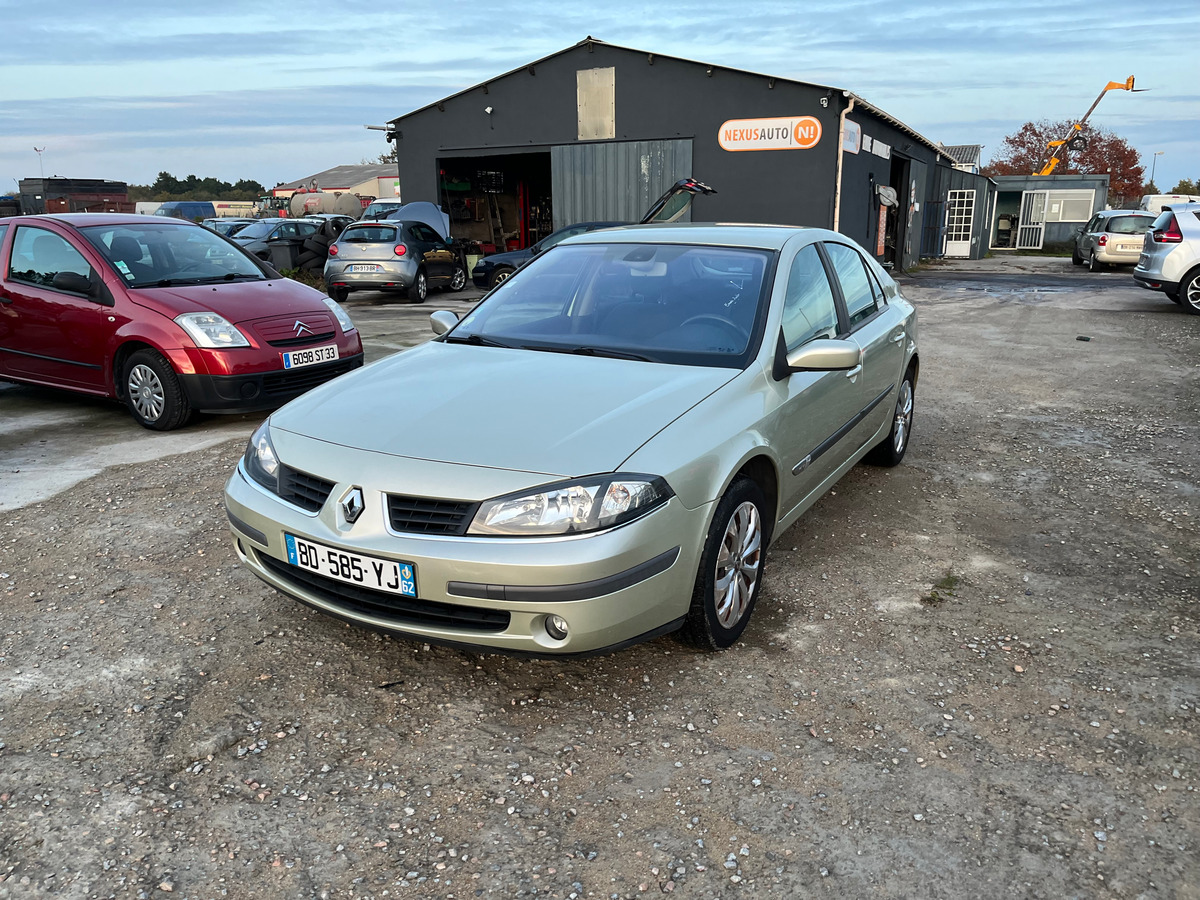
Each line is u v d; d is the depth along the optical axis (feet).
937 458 18.28
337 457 8.93
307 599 9.27
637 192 58.23
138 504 14.69
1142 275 44.93
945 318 41.39
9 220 21.63
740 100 54.19
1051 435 20.20
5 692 9.17
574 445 8.59
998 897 6.63
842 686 9.48
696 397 9.62
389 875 6.80
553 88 58.95
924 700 9.23
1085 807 7.63
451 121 62.75
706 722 8.80
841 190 53.62
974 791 7.82
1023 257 101.45
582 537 8.09
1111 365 29.07
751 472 10.38
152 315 19.08
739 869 6.88
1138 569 12.75
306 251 58.03
